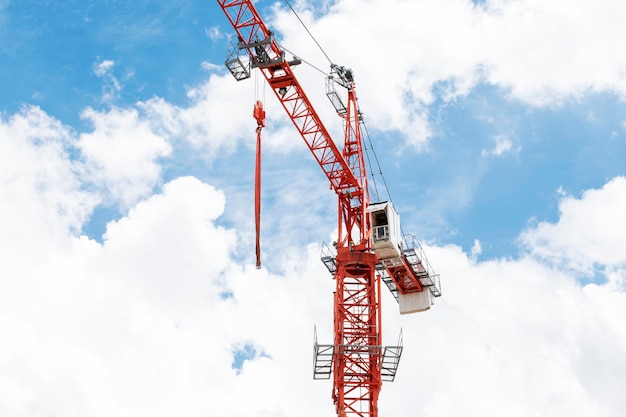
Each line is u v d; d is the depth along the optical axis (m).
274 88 72.31
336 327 74.50
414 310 83.75
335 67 83.31
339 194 79.50
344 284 76.88
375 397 72.19
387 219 77.31
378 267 80.38
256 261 71.31
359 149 80.94
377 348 72.31
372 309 75.44
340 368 72.94
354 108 82.94
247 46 68.69
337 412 72.06
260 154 72.44
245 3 67.75
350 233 78.56
